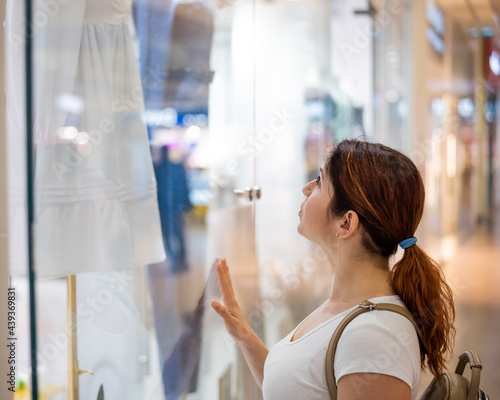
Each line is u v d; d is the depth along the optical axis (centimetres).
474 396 68
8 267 80
